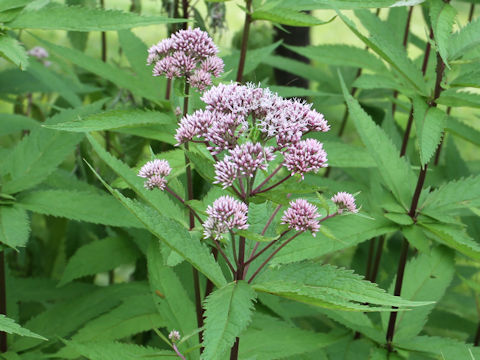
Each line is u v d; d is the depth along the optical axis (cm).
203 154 51
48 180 83
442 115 62
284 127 46
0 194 65
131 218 67
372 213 68
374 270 92
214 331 42
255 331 66
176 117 64
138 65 84
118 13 56
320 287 44
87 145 79
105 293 81
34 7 59
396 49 63
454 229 65
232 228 46
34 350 73
